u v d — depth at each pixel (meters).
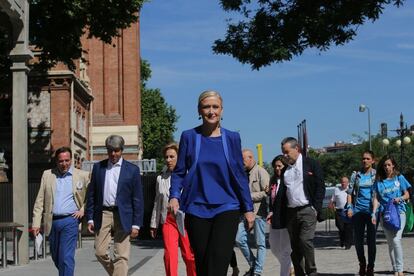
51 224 9.34
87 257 18.72
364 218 11.84
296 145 10.16
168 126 82.25
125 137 53.78
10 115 39.41
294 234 10.22
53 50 25.97
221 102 6.09
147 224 28.11
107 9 25.41
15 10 15.69
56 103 39.72
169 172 9.57
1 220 26.31
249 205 6.00
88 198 8.98
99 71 54.31
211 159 5.97
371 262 11.79
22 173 16.36
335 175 101.88
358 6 21.05
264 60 22.16
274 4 22.42
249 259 11.80
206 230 5.91
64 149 9.36
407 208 12.70
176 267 9.00
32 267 15.38
